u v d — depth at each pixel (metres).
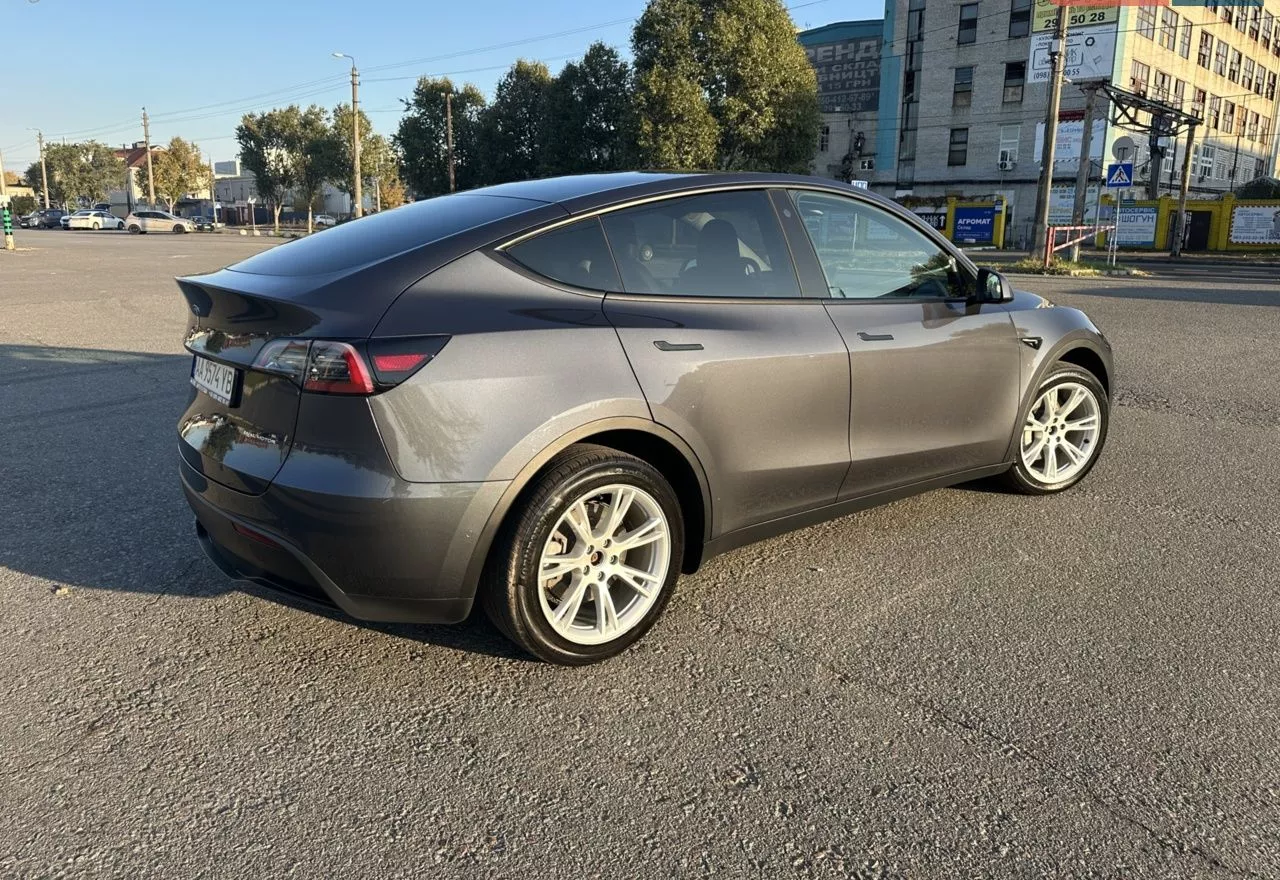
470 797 2.18
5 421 5.79
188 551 3.68
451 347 2.42
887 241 3.58
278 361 2.45
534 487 2.54
